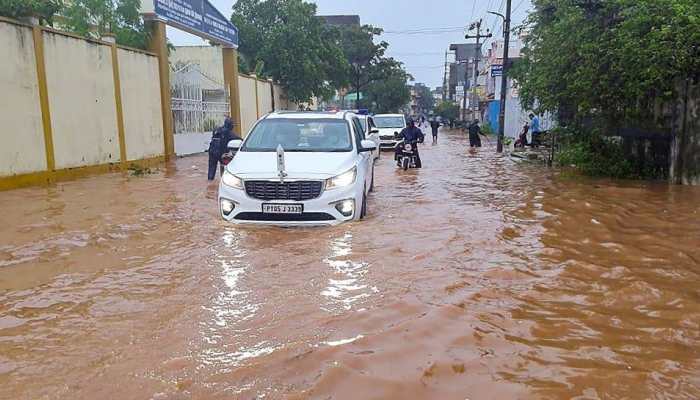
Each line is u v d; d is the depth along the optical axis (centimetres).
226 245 631
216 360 345
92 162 1481
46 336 387
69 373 332
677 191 1047
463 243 643
